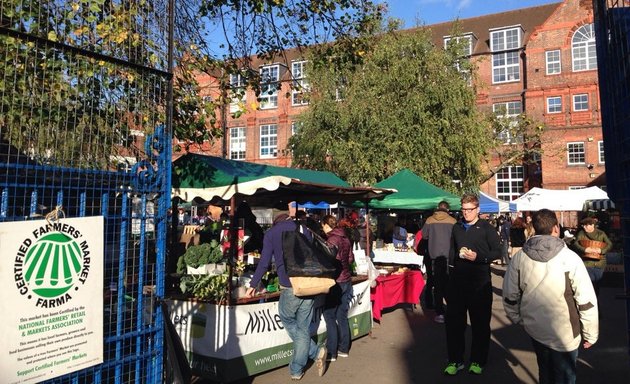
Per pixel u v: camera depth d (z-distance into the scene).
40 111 3.00
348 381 5.07
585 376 5.23
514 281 3.77
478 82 19.52
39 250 2.57
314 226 8.04
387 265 10.40
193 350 5.20
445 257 7.58
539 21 34.19
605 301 9.79
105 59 3.10
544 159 30.58
